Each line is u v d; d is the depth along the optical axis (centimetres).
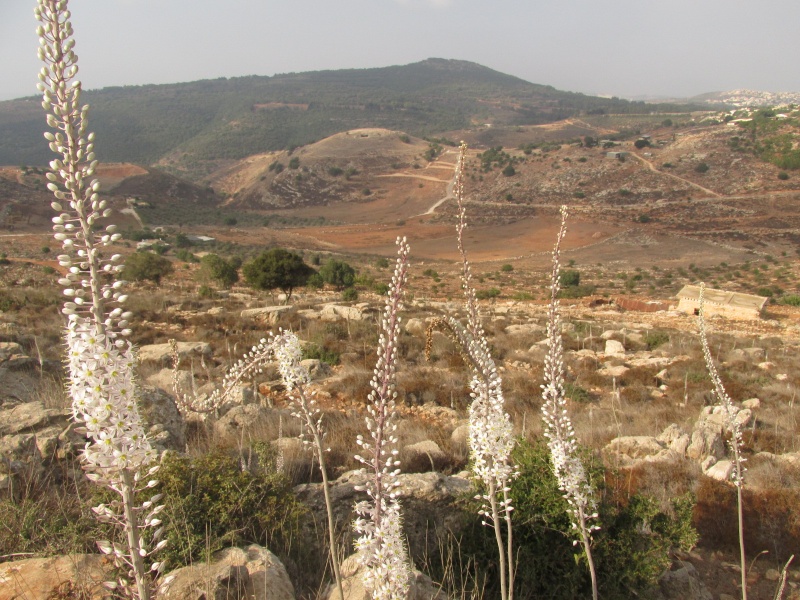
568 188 15462
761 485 892
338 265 4897
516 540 595
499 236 13100
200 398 1007
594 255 11019
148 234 11750
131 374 286
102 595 428
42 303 2455
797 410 1398
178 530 512
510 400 1435
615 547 587
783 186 13500
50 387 955
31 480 629
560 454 473
